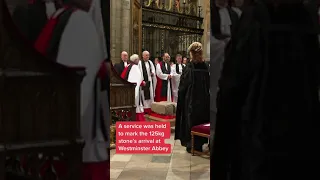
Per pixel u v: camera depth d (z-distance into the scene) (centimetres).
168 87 714
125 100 448
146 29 1019
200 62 402
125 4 877
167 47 1063
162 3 1030
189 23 1097
